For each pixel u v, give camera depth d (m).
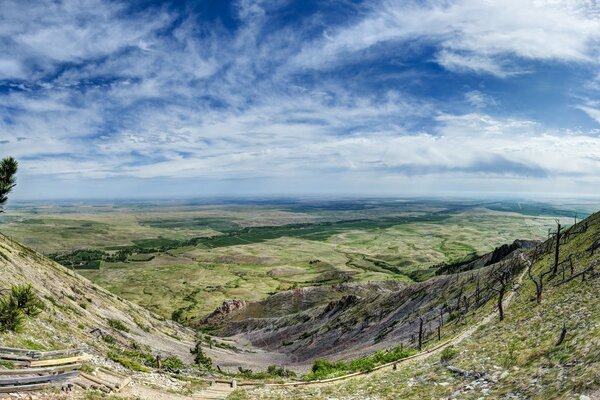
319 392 36.59
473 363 30.84
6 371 25.34
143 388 33.47
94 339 49.59
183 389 36.97
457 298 108.19
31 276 69.62
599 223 77.38
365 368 49.94
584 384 17.45
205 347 110.94
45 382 26.19
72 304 70.19
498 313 61.91
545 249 96.31
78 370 29.95
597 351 19.95
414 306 127.38
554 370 21.55
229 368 88.75
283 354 139.00
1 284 52.62
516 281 81.94
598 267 50.12
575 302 38.44
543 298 51.06
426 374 33.41
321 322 164.75
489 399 21.97
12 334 33.09
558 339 25.88
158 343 81.44
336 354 114.19
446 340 59.69
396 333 107.62
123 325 78.88
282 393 38.09
